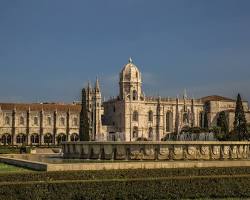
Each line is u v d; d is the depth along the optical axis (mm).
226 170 43625
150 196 35781
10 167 51812
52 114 184875
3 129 177875
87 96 187375
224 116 172000
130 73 186500
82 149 64250
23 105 183875
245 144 63656
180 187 36469
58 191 34062
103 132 183000
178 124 186875
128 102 182750
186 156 59562
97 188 34875
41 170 42875
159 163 44688
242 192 37812
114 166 43344
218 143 61438
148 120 185875
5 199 32750
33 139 182250
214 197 37188
